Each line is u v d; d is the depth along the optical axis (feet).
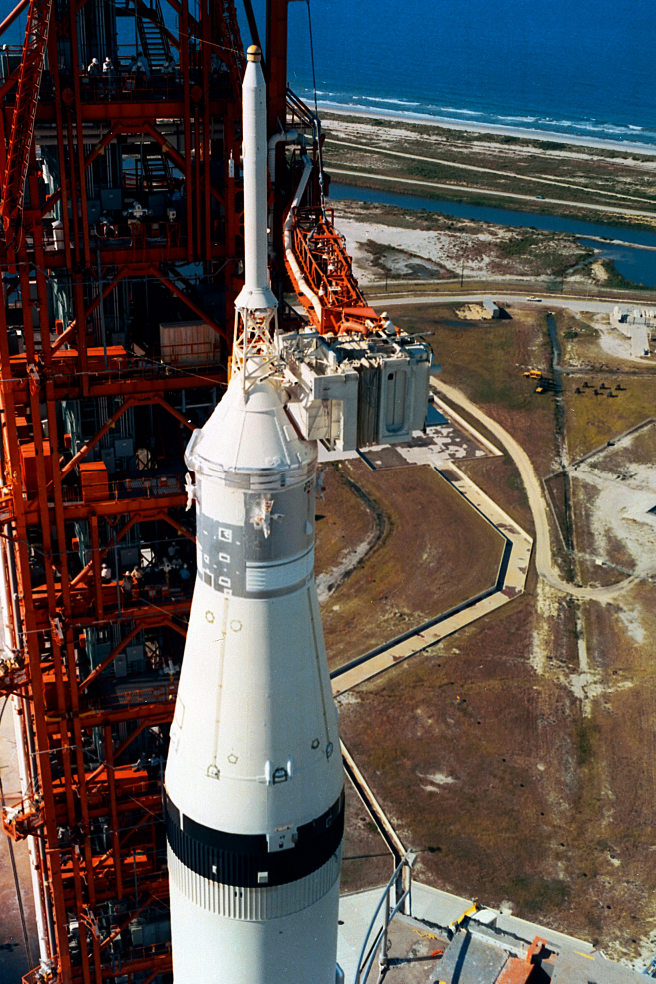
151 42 159.94
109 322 151.43
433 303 579.07
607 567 341.62
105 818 167.32
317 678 99.55
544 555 345.72
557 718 269.85
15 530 146.51
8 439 135.44
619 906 215.51
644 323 562.25
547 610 315.58
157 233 141.18
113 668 162.50
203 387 148.97
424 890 215.92
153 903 168.96
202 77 134.82
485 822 235.81
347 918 207.72
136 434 164.86
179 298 153.28
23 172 124.47
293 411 93.71
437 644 296.51
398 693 274.98
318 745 100.22
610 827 236.63
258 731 96.48
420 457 402.31
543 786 247.50
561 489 388.78
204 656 97.04
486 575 330.54
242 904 101.14
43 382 137.39
